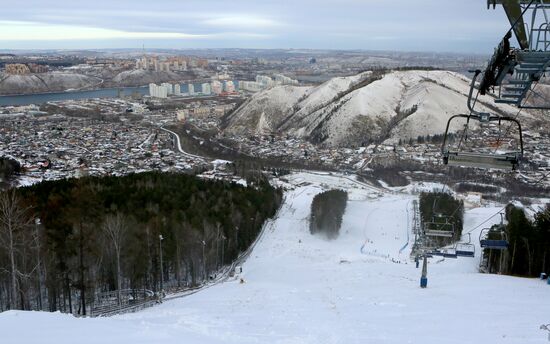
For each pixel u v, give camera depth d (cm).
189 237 4859
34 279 4031
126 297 4216
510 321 1991
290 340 1755
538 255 4497
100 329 1423
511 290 3069
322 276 4559
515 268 4691
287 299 3102
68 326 1420
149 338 1358
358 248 6538
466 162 1059
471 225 7331
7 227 3816
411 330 1889
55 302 3962
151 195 5903
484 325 1917
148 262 4516
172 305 3419
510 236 4703
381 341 1692
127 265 4322
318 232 7088
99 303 4091
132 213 5038
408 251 6347
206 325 2120
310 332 1922
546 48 749
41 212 4803
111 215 4438
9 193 5069
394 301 2753
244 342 1692
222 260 5512
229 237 5741
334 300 2991
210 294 3756
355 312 2469
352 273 4616
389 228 7475
